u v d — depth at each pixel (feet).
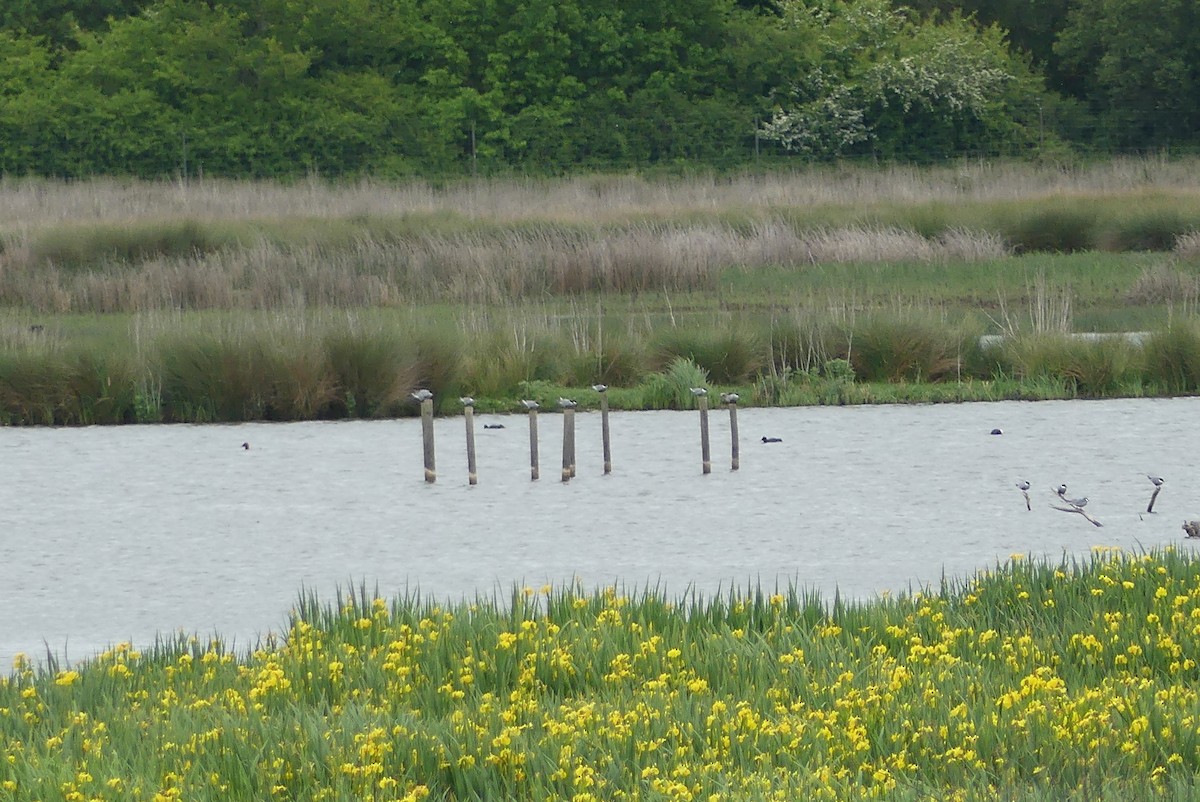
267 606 110.63
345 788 68.18
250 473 161.79
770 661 86.48
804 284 278.05
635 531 132.87
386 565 122.42
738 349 216.54
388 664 84.84
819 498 144.97
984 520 134.82
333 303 261.24
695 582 114.83
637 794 67.00
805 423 187.42
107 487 155.53
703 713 76.07
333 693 83.56
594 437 180.75
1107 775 69.92
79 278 267.80
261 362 198.70
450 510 142.41
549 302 266.98
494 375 209.15
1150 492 145.38
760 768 70.38
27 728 77.56
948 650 87.92
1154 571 100.01
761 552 124.36
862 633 92.17
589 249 280.92
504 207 357.82
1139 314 248.93
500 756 71.46
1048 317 227.61
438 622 94.22
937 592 108.06
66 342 205.26
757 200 372.58
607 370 215.92
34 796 67.77
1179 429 179.32
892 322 219.00
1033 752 71.82
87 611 110.11
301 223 323.57
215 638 97.96
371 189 397.80
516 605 96.17
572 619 92.73
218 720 76.84
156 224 309.42
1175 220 323.78
